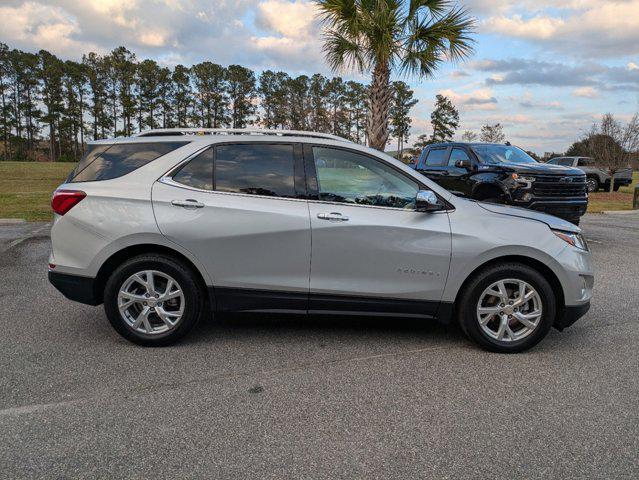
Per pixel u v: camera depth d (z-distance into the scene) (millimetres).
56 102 82000
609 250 9062
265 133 4148
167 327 4008
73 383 3375
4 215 11570
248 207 3928
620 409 3141
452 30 10562
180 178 4008
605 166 26516
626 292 6090
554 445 2727
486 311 4012
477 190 9719
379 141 11531
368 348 4117
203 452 2607
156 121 85312
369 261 3961
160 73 82938
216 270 3953
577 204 9008
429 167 11375
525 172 8922
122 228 3885
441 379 3547
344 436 2787
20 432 2760
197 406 3096
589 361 3918
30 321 4617
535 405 3180
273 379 3504
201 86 84750
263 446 2674
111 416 2953
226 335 4359
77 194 3947
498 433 2842
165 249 4031
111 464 2490
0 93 83188
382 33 10594
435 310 4066
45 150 87562
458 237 3945
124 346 4051
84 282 3969
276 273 3977
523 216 4141
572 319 4074
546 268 4039
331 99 70062
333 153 4082
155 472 2434
